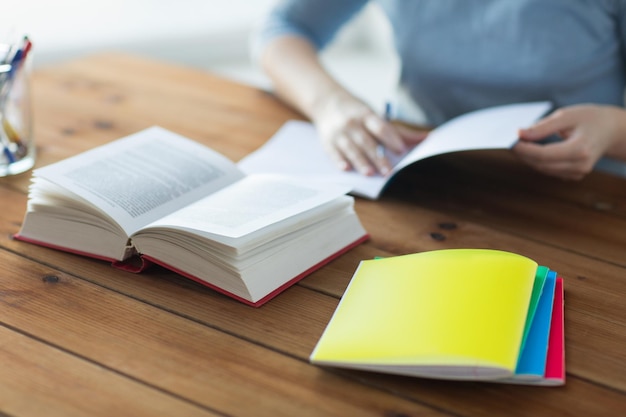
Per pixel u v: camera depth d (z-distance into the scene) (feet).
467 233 3.48
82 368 2.49
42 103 4.75
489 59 4.99
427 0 5.07
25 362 2.51
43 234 3.25
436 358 2.36
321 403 2.36
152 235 2.98
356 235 3.36
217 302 2.88
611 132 3.92
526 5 4.77
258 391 2.41
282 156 4.17
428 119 5.42
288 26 5.40
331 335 2.61
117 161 3.50
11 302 2.83
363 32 10.62
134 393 2.38
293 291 2.97
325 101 4.59
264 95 5.11
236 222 2.94
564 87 4.85
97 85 5.11
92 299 2.88
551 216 3.65
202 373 2.49
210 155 3.70
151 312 2.81
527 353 2.50
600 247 3.38
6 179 3.80
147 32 8.79
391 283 2.85
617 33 4.79
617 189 3.94
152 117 4.63
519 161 4.23
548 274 3.05
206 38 9.29
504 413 2.34
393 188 3.89
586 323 2.80
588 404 2.38
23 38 3.67
